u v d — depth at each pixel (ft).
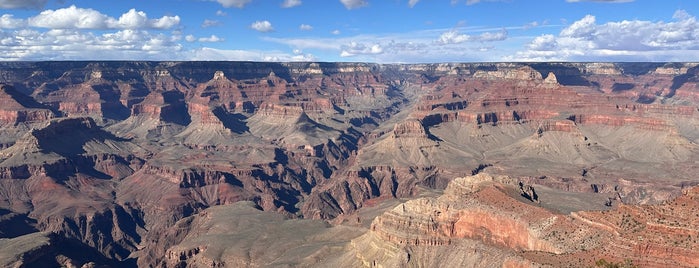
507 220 520.83
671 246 391.86
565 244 452.35
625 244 412.57
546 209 546.67
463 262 526.16
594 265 396.78
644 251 400.88
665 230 407.64
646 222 424.05
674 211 423.23
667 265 385.50
